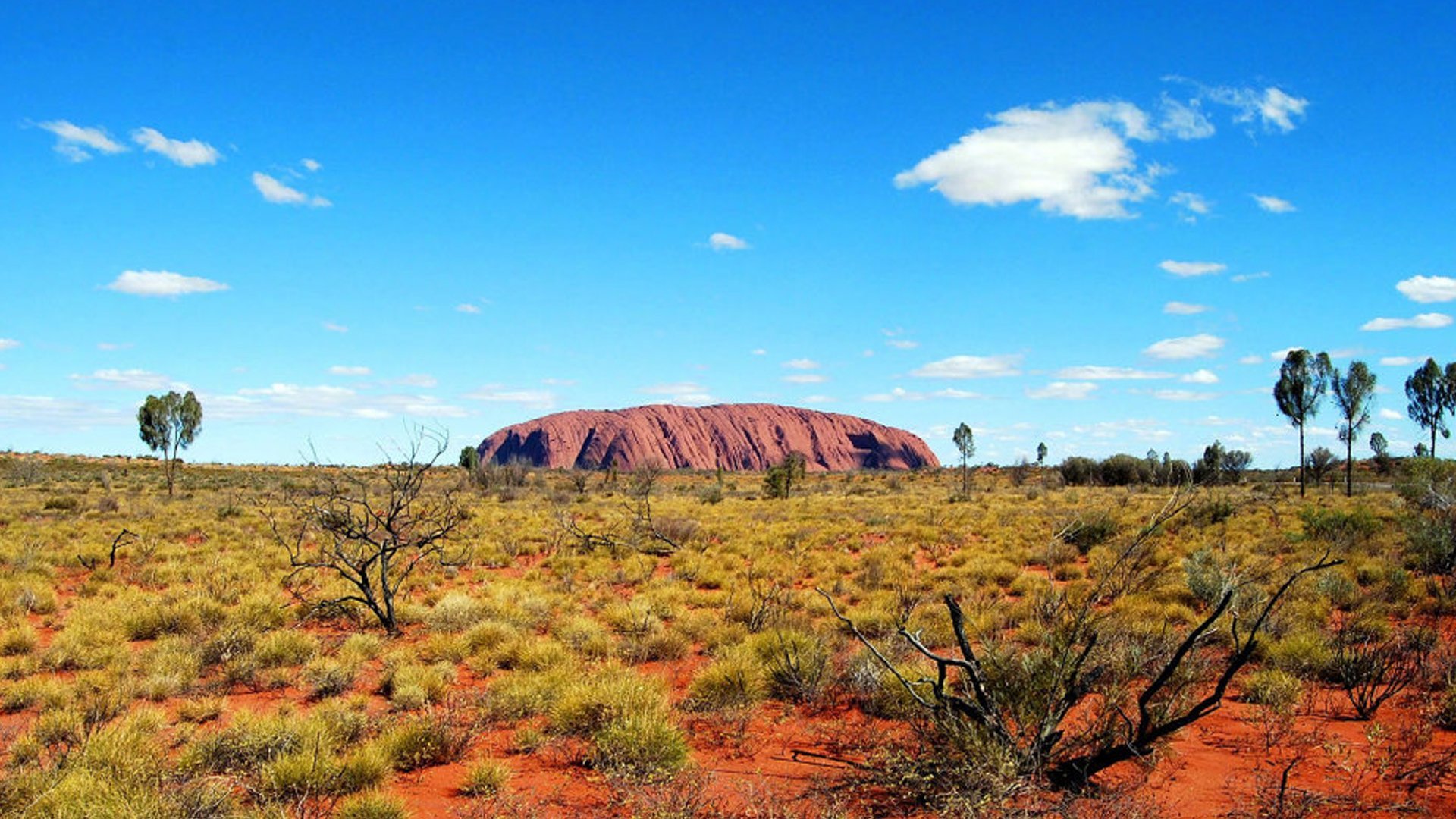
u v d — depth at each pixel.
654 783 6.54
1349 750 7.09
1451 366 53.12
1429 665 9.12
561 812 6.29
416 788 7.00
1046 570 18.52
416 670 10.24
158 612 13.36
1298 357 42.94
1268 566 15.37
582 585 17.50
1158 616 12.41
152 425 43.19
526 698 8.91
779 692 9.54
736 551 22.38
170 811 5.91
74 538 24.72
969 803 5.38
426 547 20.98
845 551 23.67
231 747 7.45
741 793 6.41
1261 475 70.88
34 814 6.01
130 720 8.02
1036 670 7.33
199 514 32.12
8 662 11.03
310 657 11.34
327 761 6.89
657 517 28.84
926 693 7.96
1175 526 24.88
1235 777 6.56
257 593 14.98
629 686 8.52
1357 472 68.06
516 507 37.69
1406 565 17.36
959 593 15.04
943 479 77.81
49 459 82.50
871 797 6.27
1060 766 6.30
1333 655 9.69
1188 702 7.83
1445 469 24.30
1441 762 6.35
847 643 11.41
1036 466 76.44
